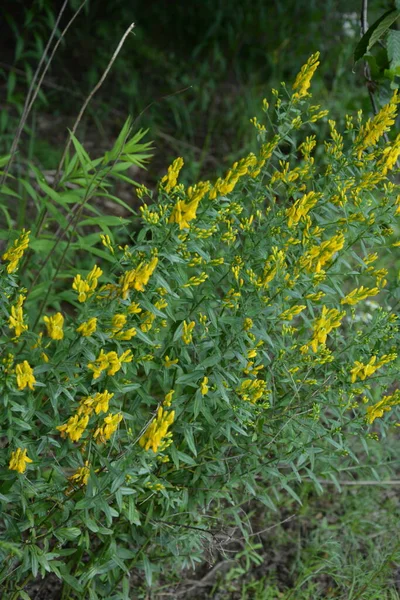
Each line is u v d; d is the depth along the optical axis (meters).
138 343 2.82
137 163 3.77
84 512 2.72
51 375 2.63
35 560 2.66
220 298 2.81
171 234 2.59
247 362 2.75
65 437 2.58
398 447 4.16
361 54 3.51
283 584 3.80
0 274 2.63
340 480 4.21
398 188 3.05
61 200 3.82
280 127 3.14
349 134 3.12
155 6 8.59
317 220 2.96
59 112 7.21
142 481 2.84
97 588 3.22
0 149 6.46
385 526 4.02
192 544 3.12
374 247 3.16
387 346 3.10
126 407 3.37
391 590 3.63
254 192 3.20
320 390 2.96
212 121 7.35
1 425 2.76
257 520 4.04
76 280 2.49
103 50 7.96
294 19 8.55
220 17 8.13
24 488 2.73
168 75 7.89
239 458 3.08
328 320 2.68
